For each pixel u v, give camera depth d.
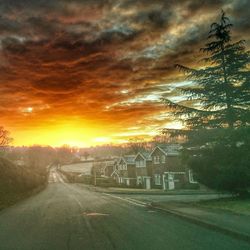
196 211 17.55
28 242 11.12
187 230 12.87
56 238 11.72
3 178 30.80
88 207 22.83
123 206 23.30
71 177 107.94
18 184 36.19
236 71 22.91
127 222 15.25
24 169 46.31
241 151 20.61
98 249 9.92
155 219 16.11
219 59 23.16
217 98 22.84
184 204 21.78
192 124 22.86
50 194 43.22
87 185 80.06
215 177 21.38
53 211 20.84
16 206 25.50
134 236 11.81
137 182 70.88
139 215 17.80
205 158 21.44
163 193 40.88
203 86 23.34
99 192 46.56
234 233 11.61
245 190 21.84
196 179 22.66
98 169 115.12
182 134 22.73
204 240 10.94
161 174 60.31
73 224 14.96
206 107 23.34
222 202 21.00
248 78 22.44
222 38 23.05
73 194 41.81
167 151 58.62
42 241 11.25
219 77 23.09
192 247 9.95
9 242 11.18
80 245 10.51
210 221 13.99
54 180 114.69
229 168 20.45
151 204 23.20
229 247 9.91
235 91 22.50
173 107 23.14
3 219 17.44
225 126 22.56
